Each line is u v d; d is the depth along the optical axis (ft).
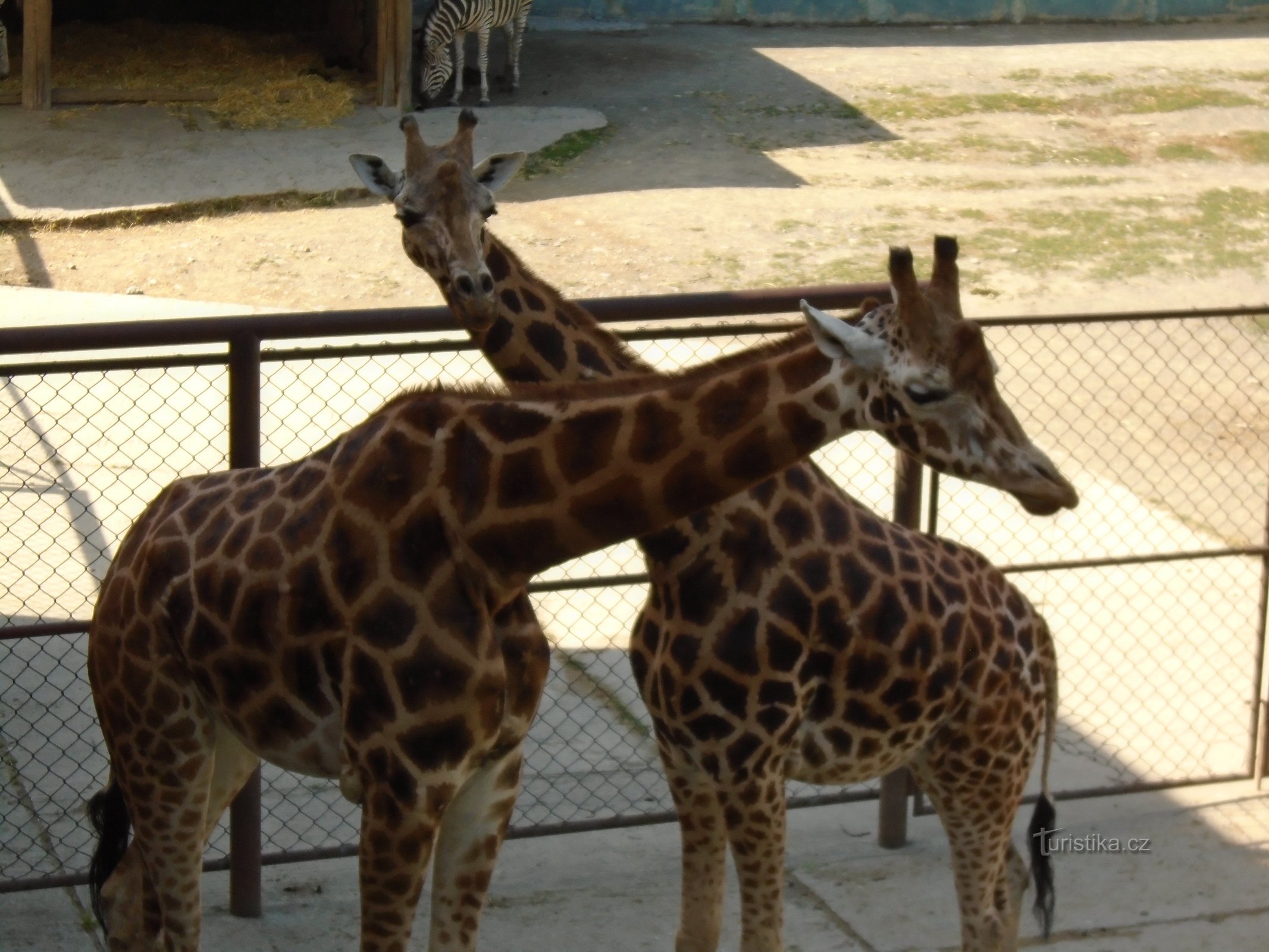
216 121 60.64
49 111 60.59
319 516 12.57
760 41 81.87
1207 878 18.44
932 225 52.65
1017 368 38.88
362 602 12.22
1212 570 28.32
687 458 11.85
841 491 14.57
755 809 14.10
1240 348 40.93
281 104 62.08
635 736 22.20
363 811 12.64
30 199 52.24
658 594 14.26
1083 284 46.88
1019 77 73.00
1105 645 25.32
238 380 15.99
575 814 19.98
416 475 12.28
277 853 17.52
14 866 18.21
